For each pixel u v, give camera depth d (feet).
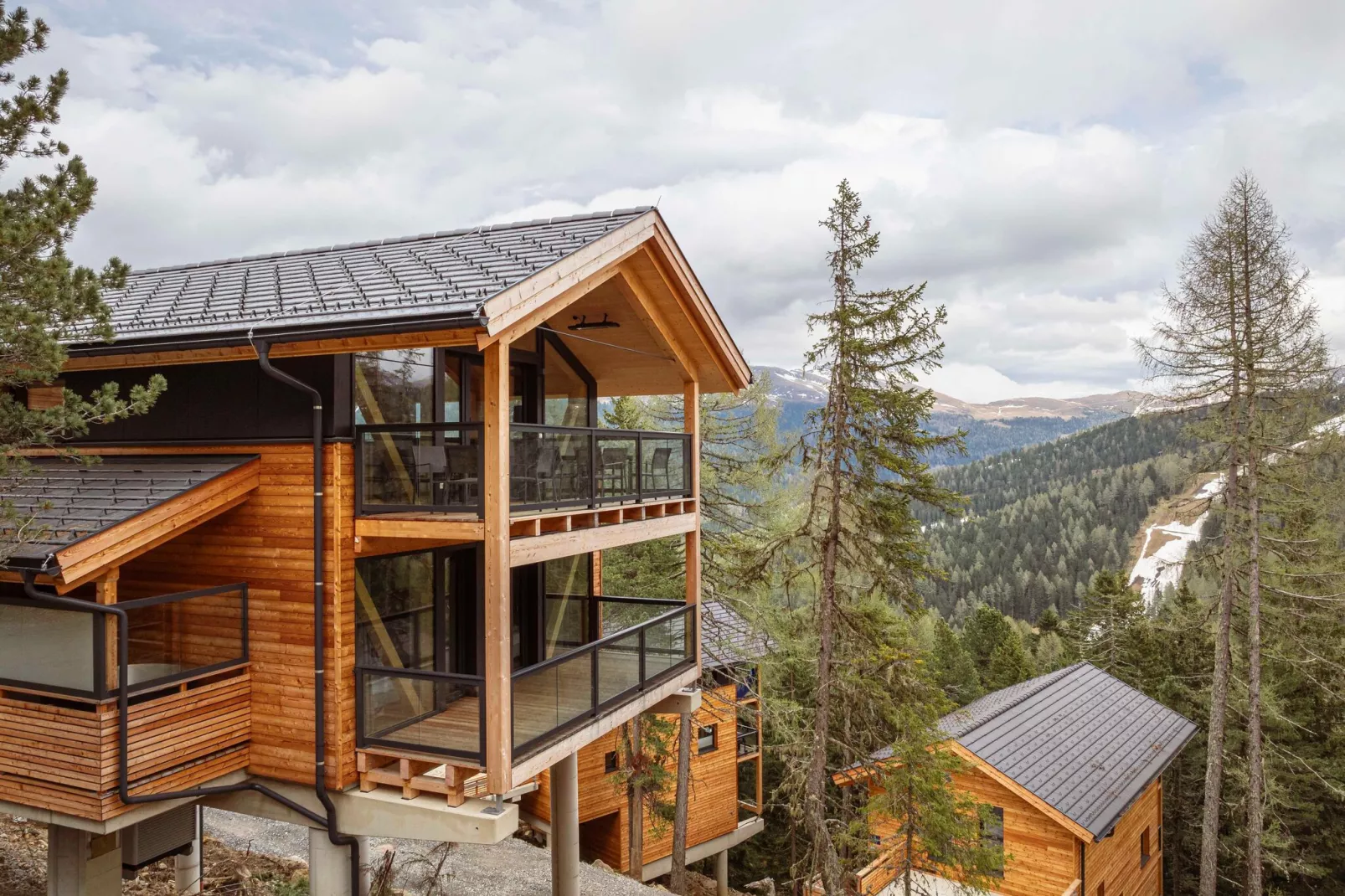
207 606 26.32
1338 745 75.97
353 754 26.14
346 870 26.35
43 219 21.81
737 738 71.97
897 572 48.67
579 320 36.63
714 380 41.78
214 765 25.67
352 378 26.68
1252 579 61.98
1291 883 75.46
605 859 62.85
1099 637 111.34
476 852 49.11
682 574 64.64
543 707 27.40
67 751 23.12
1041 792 48.73
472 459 25.35
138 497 24.38
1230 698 74.28
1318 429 59.26
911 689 46.93
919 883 50.88
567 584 40.60
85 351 27.25
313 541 25.76
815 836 47.42
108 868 28.91
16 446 23.35
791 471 58.44
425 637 30.32
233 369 27.40
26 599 24.34
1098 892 51.13
